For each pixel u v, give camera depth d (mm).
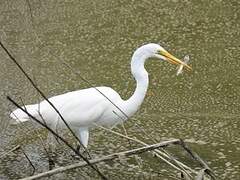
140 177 9781
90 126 10469
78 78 13914
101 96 10273
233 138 11086
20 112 10086
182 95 13031
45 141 11188
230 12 17156
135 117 12109
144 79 10406
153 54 10391
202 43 15516
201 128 11555
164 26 16562
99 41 15820
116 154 7883
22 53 15250
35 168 10219
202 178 8102
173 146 10805
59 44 15719
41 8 17812
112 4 18078
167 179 9633
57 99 10289
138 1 18266
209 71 14062
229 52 14945
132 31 16344
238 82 13508
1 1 18375
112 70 14258
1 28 16672
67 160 10500
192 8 17578
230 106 12508
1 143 11227
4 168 10258
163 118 12055
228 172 9805
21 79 13930
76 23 16891
